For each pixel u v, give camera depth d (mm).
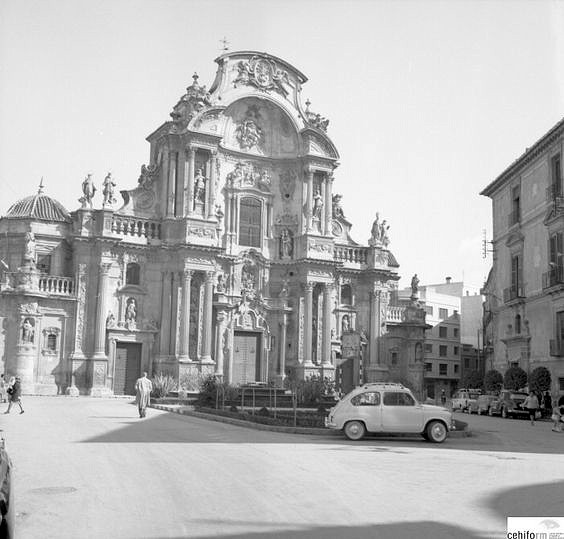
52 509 11914
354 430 25031
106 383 49781
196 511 11805
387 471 16844
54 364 49156
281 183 58844
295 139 59094
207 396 40406
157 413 35906
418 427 24984
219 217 55094
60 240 52500
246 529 10586
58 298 49312
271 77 58531
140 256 52406
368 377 59125
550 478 16250
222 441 22969
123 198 55062
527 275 51219
